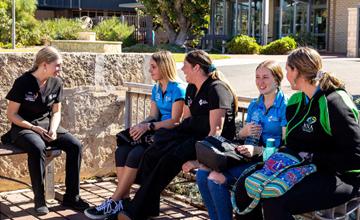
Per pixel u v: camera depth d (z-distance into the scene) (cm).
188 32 2542
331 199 318
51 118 472
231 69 1577
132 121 563
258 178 326
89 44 1012
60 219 438
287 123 347
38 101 457
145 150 423
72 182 465
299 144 332
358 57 2102
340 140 311
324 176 320
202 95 418
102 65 552
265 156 360
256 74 399
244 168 378
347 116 311
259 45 2542
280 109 391
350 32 2130
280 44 2373
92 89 548
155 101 480
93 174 563
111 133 565
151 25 2694
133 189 525
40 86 459
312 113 325
